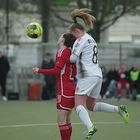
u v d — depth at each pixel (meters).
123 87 60.22
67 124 23.23
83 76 22.67
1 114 41.06
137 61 65.44
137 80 59.06
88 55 22.73
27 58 64.94
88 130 22.38
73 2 77.12
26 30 24.38
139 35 95.25
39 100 58.09
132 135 29.14
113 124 34.28
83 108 22.61
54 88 59.81
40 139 27.50
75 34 23.17
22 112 42.75
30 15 81.94
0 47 68.88
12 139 27.48
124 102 55.50
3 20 83.94
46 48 65.25
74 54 22.53
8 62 58.53
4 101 56.41
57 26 77.19
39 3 76.50
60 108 23.03
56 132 30.12
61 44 23.09
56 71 22.73
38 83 58.72
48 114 40.94
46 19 76.69
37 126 33.03
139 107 48.66
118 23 96.56
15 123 34.78
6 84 60.34
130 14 74.31
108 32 95.88
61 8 77.25
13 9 83.56
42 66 58.28
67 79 22.92
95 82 22.67
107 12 71.69
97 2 71.62
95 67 22.81
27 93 60.16
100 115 39.84
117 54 65.44
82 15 23.47
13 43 76.88
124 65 63.53
